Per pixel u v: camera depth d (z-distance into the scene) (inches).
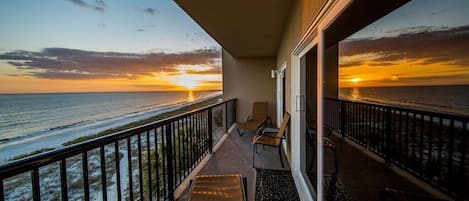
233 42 212.5
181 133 123.2
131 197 73.4
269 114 301.3
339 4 47.7
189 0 113.0
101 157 61.0
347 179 56.6
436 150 26.9
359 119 49.1
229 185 82.4
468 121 22.0
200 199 73.6
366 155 47.1
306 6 81.4
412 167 32.0
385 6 37.9
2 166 37.4
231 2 115.6
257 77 305.1
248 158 157.6
